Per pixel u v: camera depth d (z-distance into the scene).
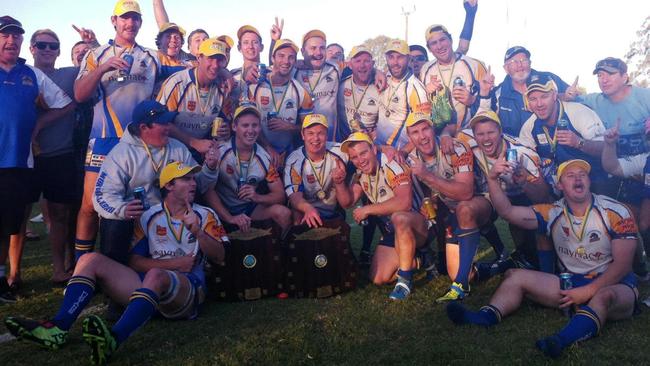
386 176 5.48
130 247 4.58
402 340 3.94
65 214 5.80
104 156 5.60
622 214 4.27
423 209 5.39
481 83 6.98
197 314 4.61
